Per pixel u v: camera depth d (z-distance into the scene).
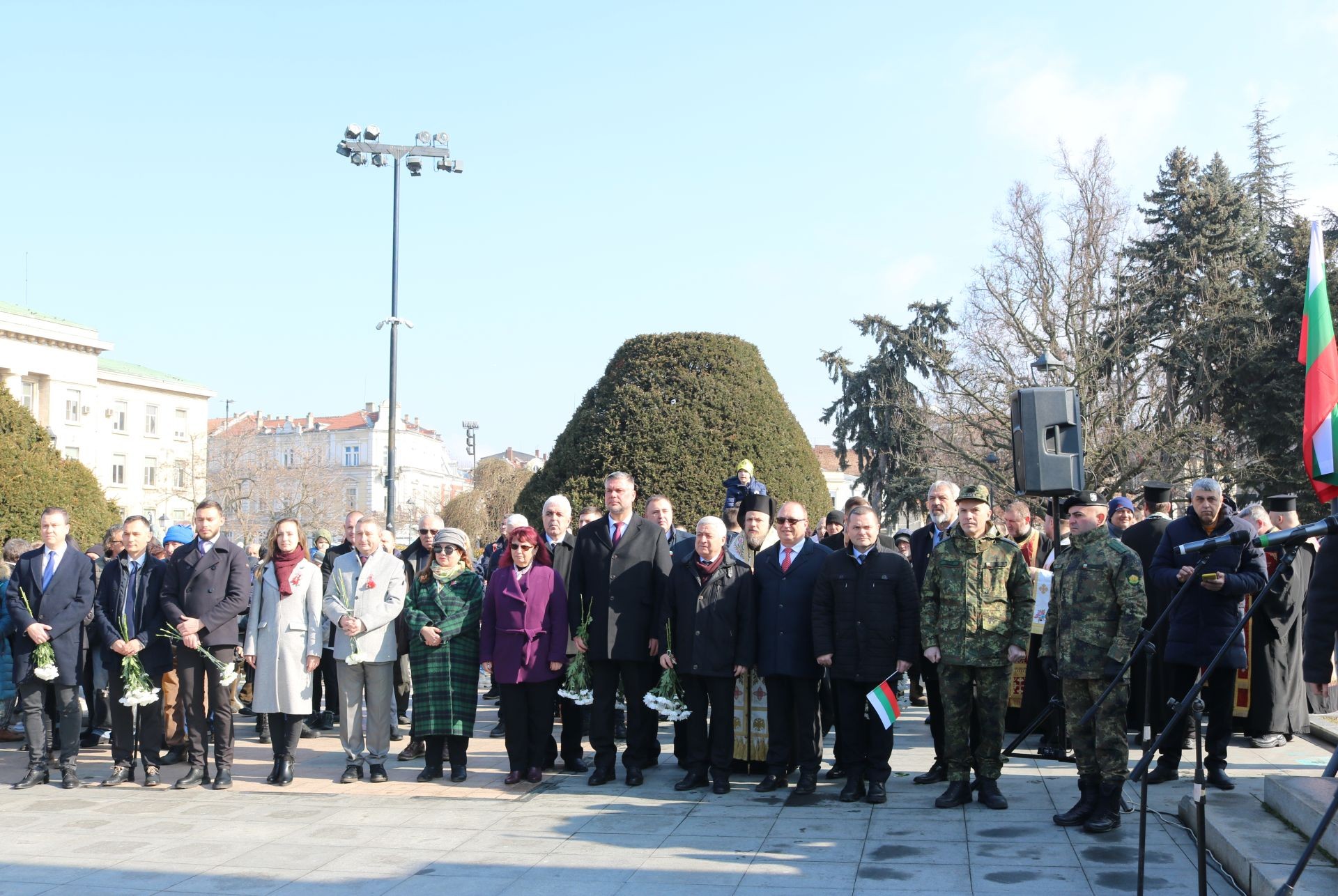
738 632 7.78
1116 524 9.51
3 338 49.81
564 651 8.25
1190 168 36.91
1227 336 31.72
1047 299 28.88
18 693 8.47
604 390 15.52
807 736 7.55
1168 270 34.44
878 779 7.29
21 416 24.34
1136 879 5.43
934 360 31.84
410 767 9.13
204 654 8.17
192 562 8.30
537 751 8.18
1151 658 7.13
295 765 8.69
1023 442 8.58
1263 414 30.58
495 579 8.36
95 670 10.22
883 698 7.16
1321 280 5.79
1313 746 8.80
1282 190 41.12
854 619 7.33
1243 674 8.84
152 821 7.09
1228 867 5.45
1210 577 6.85
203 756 8.32
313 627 8.39
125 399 59.88
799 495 15.24
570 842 6.40
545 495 15.41
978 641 6.99
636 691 8.18
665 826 6.78
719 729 7.77
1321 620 5.51
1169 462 29.30
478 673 8.52
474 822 6.96
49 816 7.28
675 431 14.80
